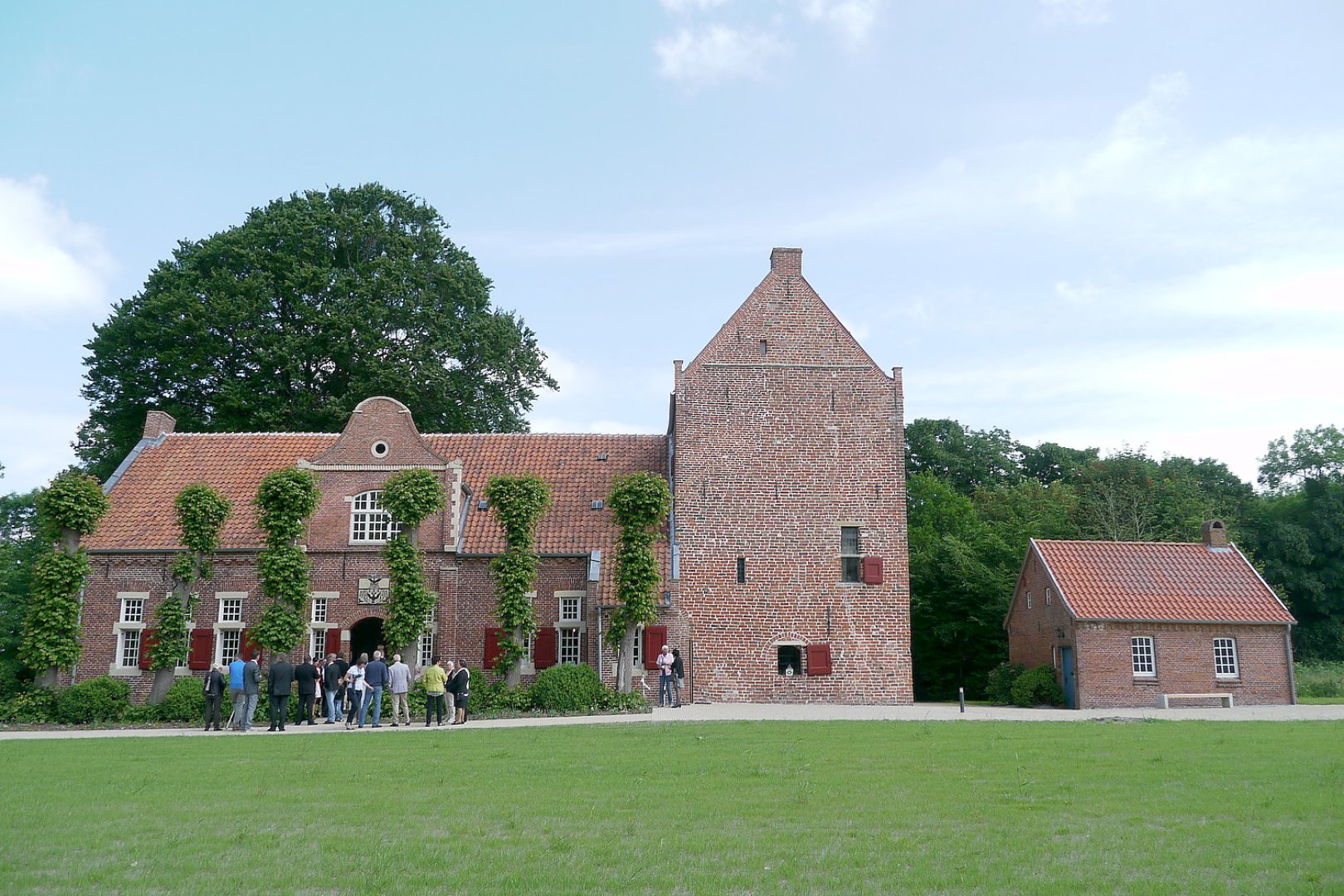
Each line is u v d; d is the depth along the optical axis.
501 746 20.73
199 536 32.72
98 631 34.16
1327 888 9.67
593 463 39.12
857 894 9.64
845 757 18.30
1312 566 61.53
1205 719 27.00
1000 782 15.42
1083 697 33.75
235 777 16.61
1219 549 37.72
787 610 35.41
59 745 22.36
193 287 46.50
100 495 33.72
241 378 46.81
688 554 35.66
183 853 11.23
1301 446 70.88
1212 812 13.08
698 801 13.89
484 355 49.88
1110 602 34.84
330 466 34.94
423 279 49.44
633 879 10.12
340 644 33.75
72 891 9.87
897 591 35.59
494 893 9.72
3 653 48.22
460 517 35.16
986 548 50.25
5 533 55.69
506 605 32.44
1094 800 13.87
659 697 33.53
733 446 36.50
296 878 10.25
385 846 11.46
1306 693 41.41
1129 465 60.59
